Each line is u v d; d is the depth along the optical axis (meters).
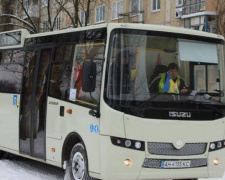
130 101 7.41
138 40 7.68
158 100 7.54
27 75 10.29
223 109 8.05
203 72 8.05
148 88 7.55
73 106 8.40
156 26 7.84
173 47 7.90
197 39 8.12
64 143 8.63
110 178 7.38
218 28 22.53
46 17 36.66
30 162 11.69
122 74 7.49
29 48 10.40
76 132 8.24
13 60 11.03
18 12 35.53
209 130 7.88
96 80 7.73
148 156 7.42
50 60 9.45
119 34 7.60
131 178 7.39
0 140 11.27
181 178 7.75
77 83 8.39
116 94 7.42
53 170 10.52
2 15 28.16
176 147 7.58
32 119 9.86
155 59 7.72
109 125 7.37
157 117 7.49
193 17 31.44
